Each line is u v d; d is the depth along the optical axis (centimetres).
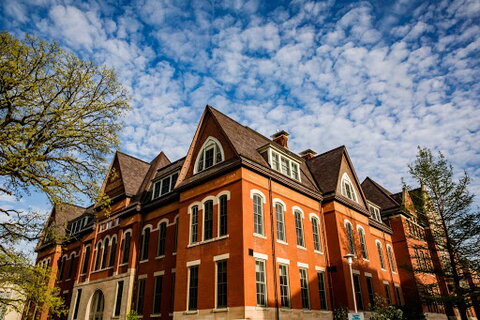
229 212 1809
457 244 2377
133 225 2552
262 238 1800
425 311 3011
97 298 2661
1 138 1262
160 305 2108
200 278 1788
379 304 2206
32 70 1368
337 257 2236
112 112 1603
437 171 2516
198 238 1905
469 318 3678
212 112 2247
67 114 1449
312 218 2308
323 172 2722
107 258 2659
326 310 2061
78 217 3503
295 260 1977
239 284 1598
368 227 2745
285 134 3053
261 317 1591
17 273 1400
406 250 3150
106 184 3102
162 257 2242
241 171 1844
